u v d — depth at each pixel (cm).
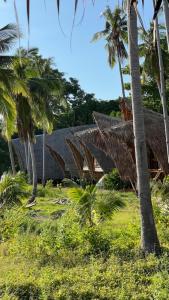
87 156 3712
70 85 6694
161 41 3052
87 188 1298
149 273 862
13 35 2375
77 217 1257
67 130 5000
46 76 3847
